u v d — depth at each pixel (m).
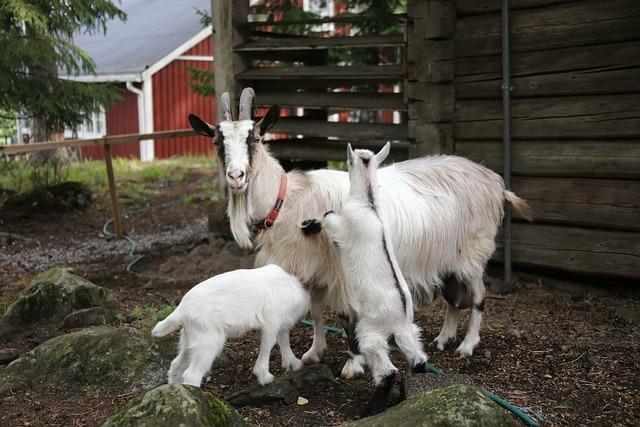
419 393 3.76
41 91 10.56
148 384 4.28
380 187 4.33
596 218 5.75
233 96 7.57
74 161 16.05
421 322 5.55
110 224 9.95
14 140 18.52
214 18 7.53
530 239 6.13
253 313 3.95
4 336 5.32
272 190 4.29
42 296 5.57
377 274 3.79
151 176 13.77
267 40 7.80
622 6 5.44
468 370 4.52
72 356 4.45
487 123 6.22
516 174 6.18
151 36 20.08
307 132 7.22
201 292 3.83
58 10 10.52
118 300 6.11
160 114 18.33
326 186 4.41
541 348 4.85
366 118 14.48
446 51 6.24
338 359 4.72
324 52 8.61
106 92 10.99
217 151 4.29
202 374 3.84
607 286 5.95
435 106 6.29
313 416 3.88
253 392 4.02
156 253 8.10
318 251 4.27
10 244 8.70
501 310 5.69
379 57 11.13
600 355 4.69
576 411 3.89
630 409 3.90
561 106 5.83
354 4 11.08
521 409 3.88
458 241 4.66
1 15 10.02
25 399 4.19
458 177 4.72
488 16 6.09
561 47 5.78
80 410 4.01
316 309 4.48
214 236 8.02
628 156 5.55
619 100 5.54
